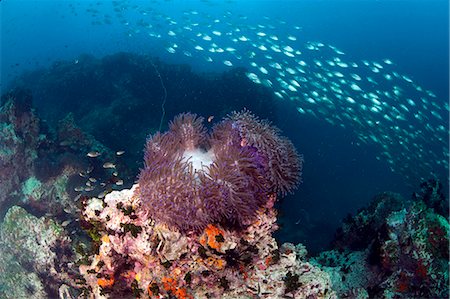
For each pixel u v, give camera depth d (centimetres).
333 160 2227
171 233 333
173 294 339
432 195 803
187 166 338
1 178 871
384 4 5975
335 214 1759
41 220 666
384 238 500
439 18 5959
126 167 1041
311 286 372
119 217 360
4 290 657
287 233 1362
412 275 447
